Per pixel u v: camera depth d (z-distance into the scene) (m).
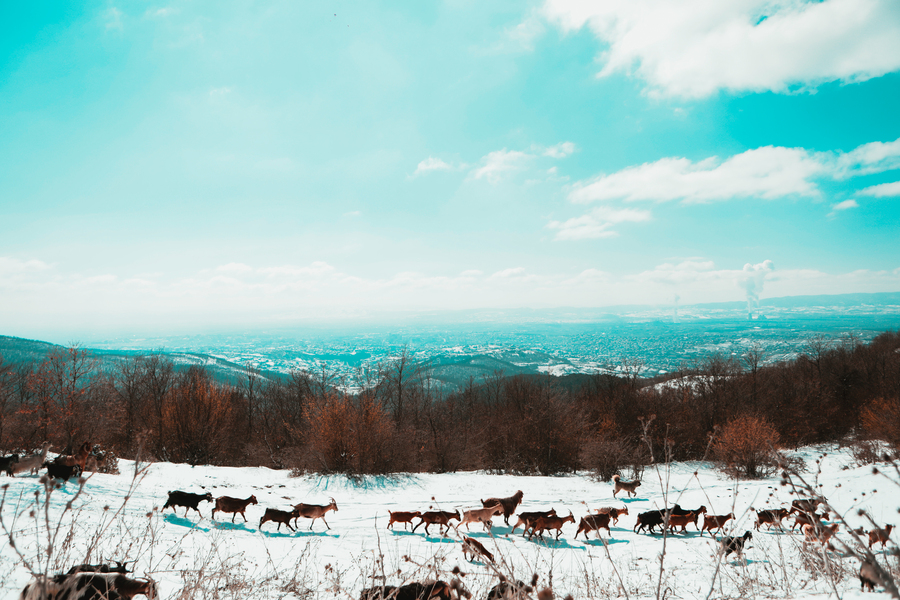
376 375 33.25
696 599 6.84
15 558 4.95
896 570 4.98
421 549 10.34
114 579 3.82
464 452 34.78
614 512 12.54
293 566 8.05
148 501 13.25
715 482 22.56
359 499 18.50
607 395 38.97
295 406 40.69
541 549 11.05
